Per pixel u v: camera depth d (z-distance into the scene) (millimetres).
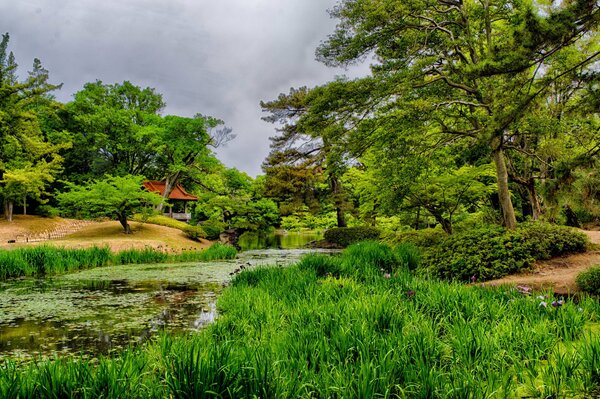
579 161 6316
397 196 14094
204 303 7562
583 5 5027
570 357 3137
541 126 10922
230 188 38344
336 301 5477
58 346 4867
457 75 11336
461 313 4375
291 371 2916
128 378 2629
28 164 26234
